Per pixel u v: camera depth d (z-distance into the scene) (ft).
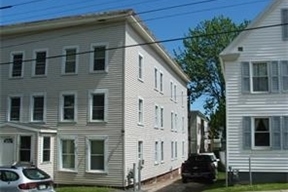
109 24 95.35
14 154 92.53
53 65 99.81
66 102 97.96
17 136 92.84
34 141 91.56
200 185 103.14
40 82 100.58
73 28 98.63
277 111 83.05
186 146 173.68
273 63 84.17
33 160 90.68
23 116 101.30
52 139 95.76
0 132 94.32
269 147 82.69
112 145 92.07
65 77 98.17
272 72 84.02
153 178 114.11
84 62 96.78
